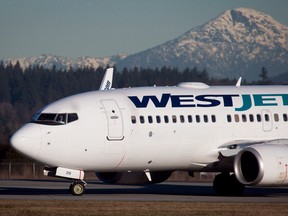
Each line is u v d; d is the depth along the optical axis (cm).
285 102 12875
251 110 12656
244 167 12169
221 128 12431
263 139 12650
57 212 9556
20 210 9719
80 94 12088
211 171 12712
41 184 15625
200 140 12325
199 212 9656
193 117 12306
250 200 11462
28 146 11481
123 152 11881
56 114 11694
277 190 14250
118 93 12138
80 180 11962
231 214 9475
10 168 19688
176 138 12169
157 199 11531
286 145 12044
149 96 12219
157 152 12100
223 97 12619
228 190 13112
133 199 11444
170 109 12206
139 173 12638
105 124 11775
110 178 12694
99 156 11788
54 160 11650
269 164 11694
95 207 10088
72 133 11644
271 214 9506
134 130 11912
